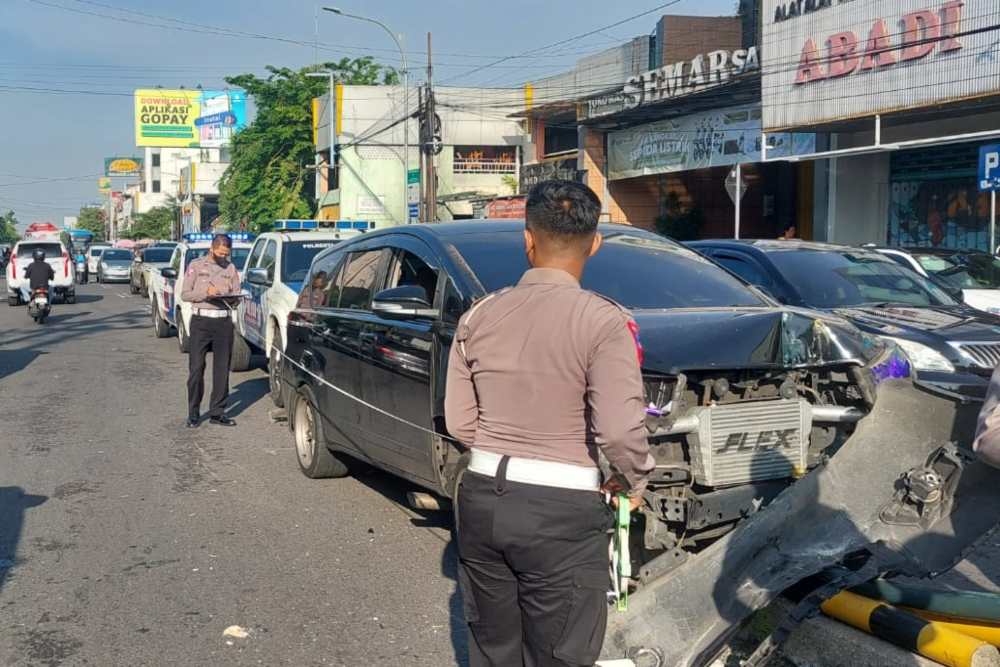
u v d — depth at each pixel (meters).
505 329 2.87
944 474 4.15
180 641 4.62
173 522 6.51
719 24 28.16
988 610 3.60
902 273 8.84
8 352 16.25
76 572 5.55
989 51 15.17
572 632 2.80
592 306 2.81
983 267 12.52
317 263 7.88
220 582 5.40
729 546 3.97
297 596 5.20
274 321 10.95
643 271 5.61
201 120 91.75
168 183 113.19
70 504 6.94
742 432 4.29
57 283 29.14
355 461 7.59
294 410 7.86
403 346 5.72
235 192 49.03
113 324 21.75
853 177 20.52
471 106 38.62
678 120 24.47
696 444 4.25
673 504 4.14
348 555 5.85
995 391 2.93
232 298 9.70
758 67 21.00
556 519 2.77
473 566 2.93
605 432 2.68
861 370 4.61
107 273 44.53
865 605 3.90
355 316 6.56
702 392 4.45
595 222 2.96
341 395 6.68
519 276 5.36
